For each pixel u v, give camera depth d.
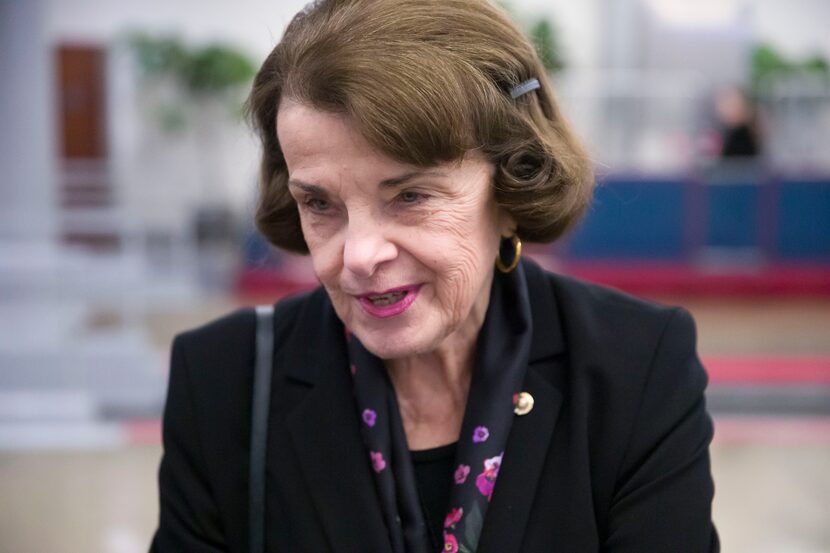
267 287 13.00
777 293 13.32
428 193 1.77
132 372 9.25
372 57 1.67
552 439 2.04
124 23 18.91
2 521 6.36
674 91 14.41
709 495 2.01
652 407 2.04
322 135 1.72
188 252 12.27
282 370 2.15
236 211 14.27
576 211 2.02
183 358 2.20
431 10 1.74
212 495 2.12
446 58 1.70
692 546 1.96
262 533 2.05
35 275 10.40
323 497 2.01
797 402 8.99
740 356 10.16
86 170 13.61
